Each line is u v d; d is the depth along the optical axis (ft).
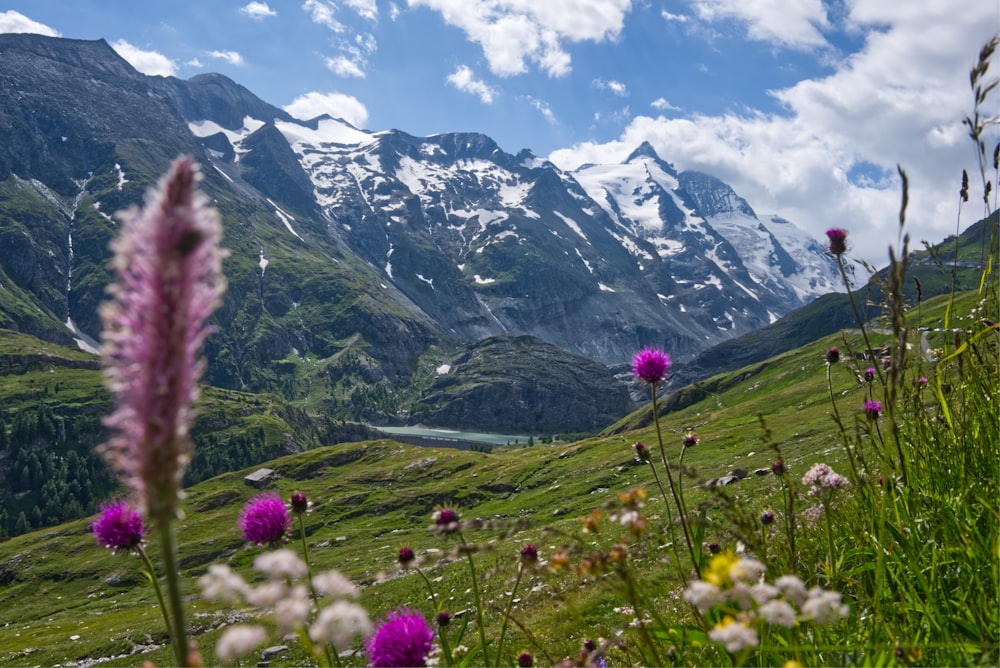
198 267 4.58
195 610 187.11
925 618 11.82
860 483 14.53
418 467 466.29
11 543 384.06
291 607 5.44
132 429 4.60
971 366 15.30
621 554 10.16
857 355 15.49
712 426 330.13
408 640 9.43
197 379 4.69
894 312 11.32
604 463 335.88
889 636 10.83
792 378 456.45
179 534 363.76
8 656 193.06
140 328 4.49
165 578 5.06
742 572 7.38
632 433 390.21
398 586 130.21
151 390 4.50
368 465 495.41
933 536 13.34
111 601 293.64
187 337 4.55
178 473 4.73
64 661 183.52
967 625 11.16
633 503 10.12
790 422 247.91
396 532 326.65
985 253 15.58
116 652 181.27
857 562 14.92
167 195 4.49
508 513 288.71
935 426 15.55
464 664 11.68
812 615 6.98
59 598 310.45
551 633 41.34
